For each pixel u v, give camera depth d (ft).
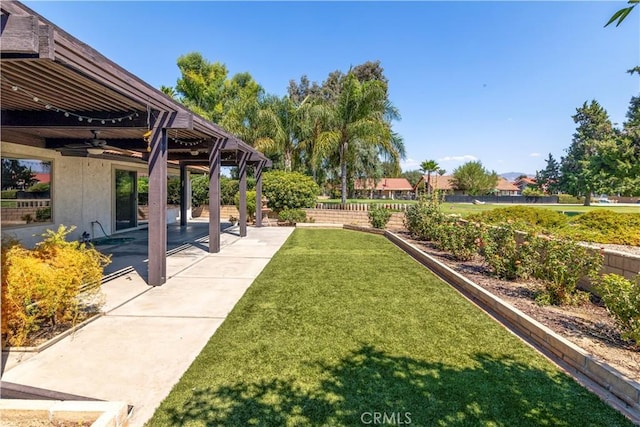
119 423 6.91
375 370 9.83
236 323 13.24
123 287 17.99
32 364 10.01
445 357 10.68
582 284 17.03
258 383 9.12
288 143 69.62
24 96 15.20
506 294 16.30
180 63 96.68
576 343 10.93
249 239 36.63
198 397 8.50
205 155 38.29
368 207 53.62
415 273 21.84
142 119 17.97
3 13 7.90
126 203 39.96
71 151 28.63
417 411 8.03
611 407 8.25
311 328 12.81
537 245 17.25
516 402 8.41
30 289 10.79
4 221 24.67
